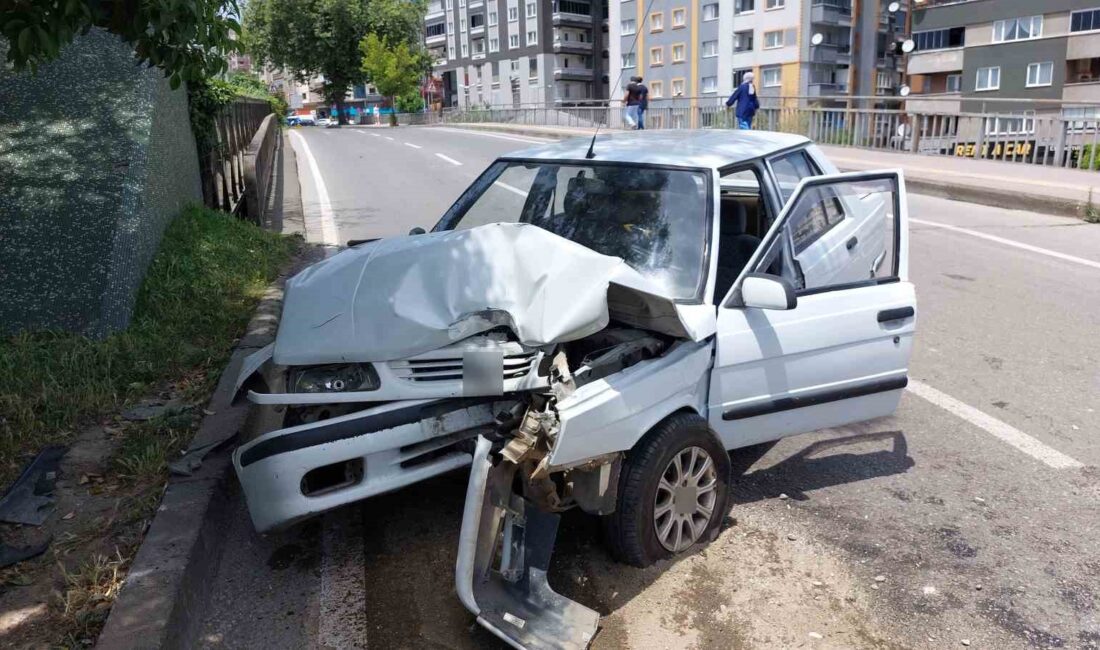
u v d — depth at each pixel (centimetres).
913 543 373
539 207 450
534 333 315
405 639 311
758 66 5203
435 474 329
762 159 446
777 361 382
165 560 321
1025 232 1066
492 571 298
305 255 901
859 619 322
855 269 431
